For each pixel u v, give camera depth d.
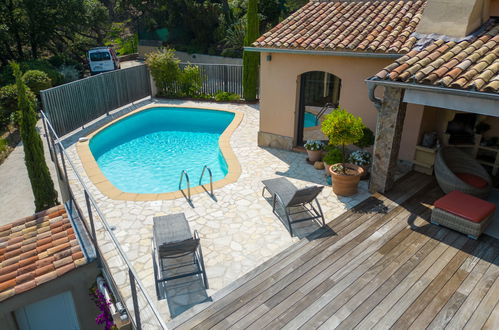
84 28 37.88
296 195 7.95
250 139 15.02
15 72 10.75
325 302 6.07
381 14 12.10
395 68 8.43
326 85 16.55
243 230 8.40
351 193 9.80
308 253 7.36
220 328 5.62
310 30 12.34
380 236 7.86
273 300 6.15
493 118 10.67
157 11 42.81
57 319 8.34
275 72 12.84
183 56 40.09
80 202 9.95
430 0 9.57
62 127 15.37
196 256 7.28
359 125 9.24
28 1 31.17
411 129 10.82
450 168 9.85
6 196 14.30
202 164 14.33
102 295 7.61
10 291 7.36
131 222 8.90
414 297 6.13
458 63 8.02
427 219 8.48
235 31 36.25
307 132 14.71
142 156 15.24
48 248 8.62
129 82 20.67
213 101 21.94
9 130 19.69
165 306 6.20
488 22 9.62
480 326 5.55
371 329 5.54
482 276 6.60
